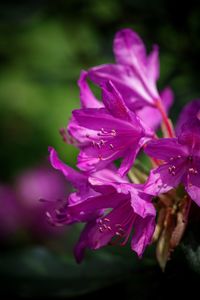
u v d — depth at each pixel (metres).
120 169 0.37
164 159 0.37
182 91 0.54
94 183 0.36
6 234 0.61
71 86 0.65
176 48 0.54
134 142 0.38
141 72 0.44
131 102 0.43
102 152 0.38
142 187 0.36
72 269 0.44
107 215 0.37
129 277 0.43
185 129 0.36
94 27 0.59
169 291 0.40
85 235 0.38
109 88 0.37
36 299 0.44
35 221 0.62
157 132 0.49
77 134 0.39
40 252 0.45
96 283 0.43
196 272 0.37
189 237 0.38
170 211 0.38
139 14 0.56
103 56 0.60
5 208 0.62
